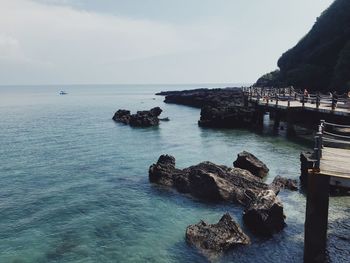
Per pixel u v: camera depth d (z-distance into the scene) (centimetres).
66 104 12031
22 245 1719
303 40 9325
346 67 6525
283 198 2216
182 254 1594
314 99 4453
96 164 3222
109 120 6794
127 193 2394
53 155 3631
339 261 1505
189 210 2075
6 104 12281
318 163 1367
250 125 5416
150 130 5350
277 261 1517
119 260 1577
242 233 1658
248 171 2448
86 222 1964
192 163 3225
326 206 1353
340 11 8275
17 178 2814
